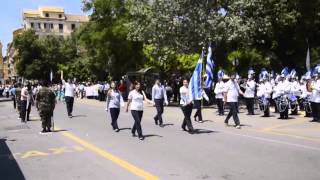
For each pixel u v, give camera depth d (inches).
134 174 384.5
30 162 463.5
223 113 928.3
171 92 1389.0
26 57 3398.1
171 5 1166.3
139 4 1269.7
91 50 2134.6
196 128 703.1
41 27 5472.4
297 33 1419.8
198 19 1143.6
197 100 787.4
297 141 550.9
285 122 767.1
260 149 494.3
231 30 1116.5
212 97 1220.5
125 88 1642.5
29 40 3405.5
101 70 2308.1
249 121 791.7
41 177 391.9
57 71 3363.7
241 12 1152.2
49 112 700.0
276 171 383.2
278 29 1407.5
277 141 550.9
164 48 1238.9
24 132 727.7
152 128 713.0
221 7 1167.6
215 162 425.7
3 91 2696.9
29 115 1024.9
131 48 1867.6
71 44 3560.5
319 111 765.3
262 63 1568.7
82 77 2982.3
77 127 757.3
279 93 863.1
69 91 968.3
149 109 1152.2
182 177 367.9
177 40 1191.6
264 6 1197.7
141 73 1638.8
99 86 1817.2
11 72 6003.9
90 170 410.3
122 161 442.6
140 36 1246.9
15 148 558.9
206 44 1137.4
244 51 1528.1
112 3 1845.5
